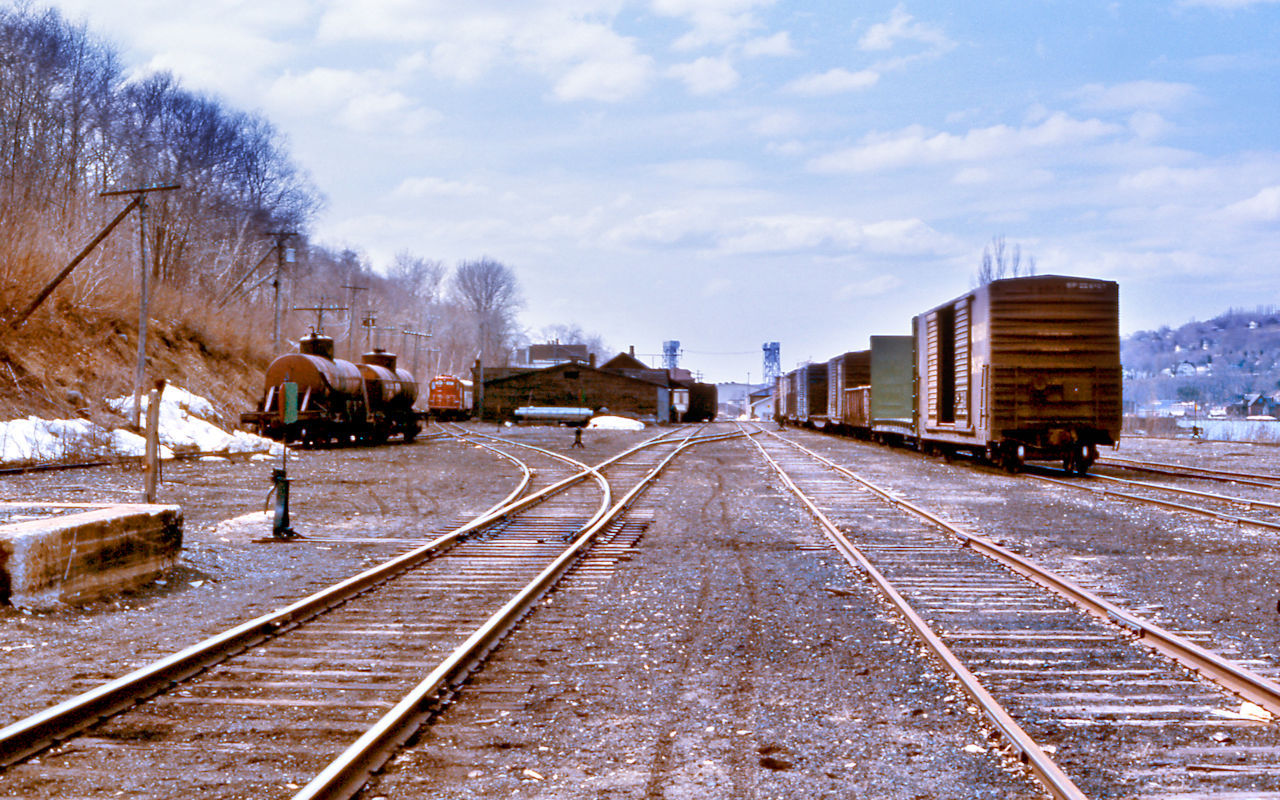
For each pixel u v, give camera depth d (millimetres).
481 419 84812
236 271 67312
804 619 7949
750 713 5422
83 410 31203
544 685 5957
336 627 7578
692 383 109875
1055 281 23484
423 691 5375
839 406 51438
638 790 4285
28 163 51188
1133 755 4742
